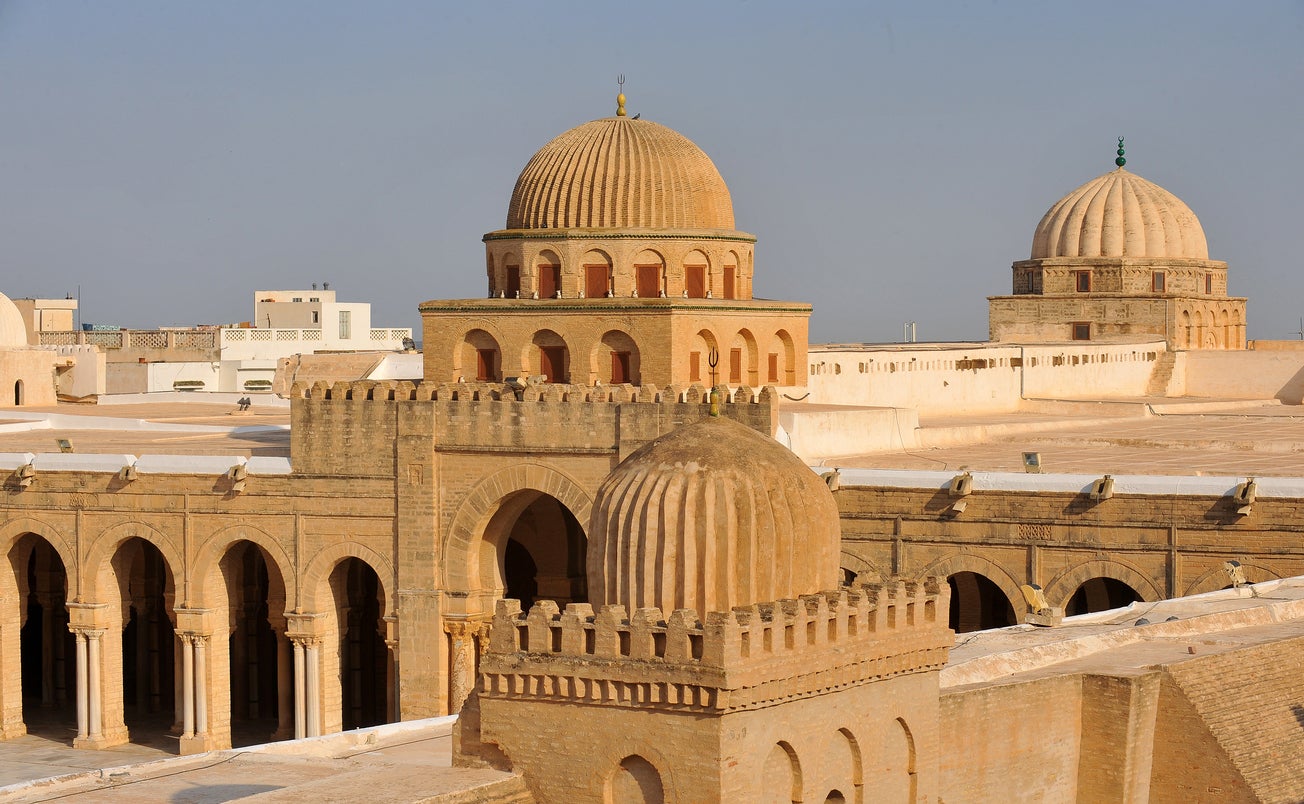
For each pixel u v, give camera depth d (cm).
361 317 15300
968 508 6275
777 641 3609
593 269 7556
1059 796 4888
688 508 3756
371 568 7644
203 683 6969
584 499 6419
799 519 3834
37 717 7812
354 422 6725
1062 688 4881
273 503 6850
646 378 7269
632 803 3619
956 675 4816
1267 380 11150
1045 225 11881
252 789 4506
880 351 8725
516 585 7525
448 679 6662
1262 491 5944
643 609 3619
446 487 6625
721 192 7731
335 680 6912
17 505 7206
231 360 13712
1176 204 11831
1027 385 9975
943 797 4512
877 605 3878
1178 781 4975
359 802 3575
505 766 3741
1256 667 5228
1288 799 4888
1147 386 11231
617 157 7606
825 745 3762
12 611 7356
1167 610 5697
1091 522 6128
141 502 7019
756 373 7550
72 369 12388
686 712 3534
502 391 6544
